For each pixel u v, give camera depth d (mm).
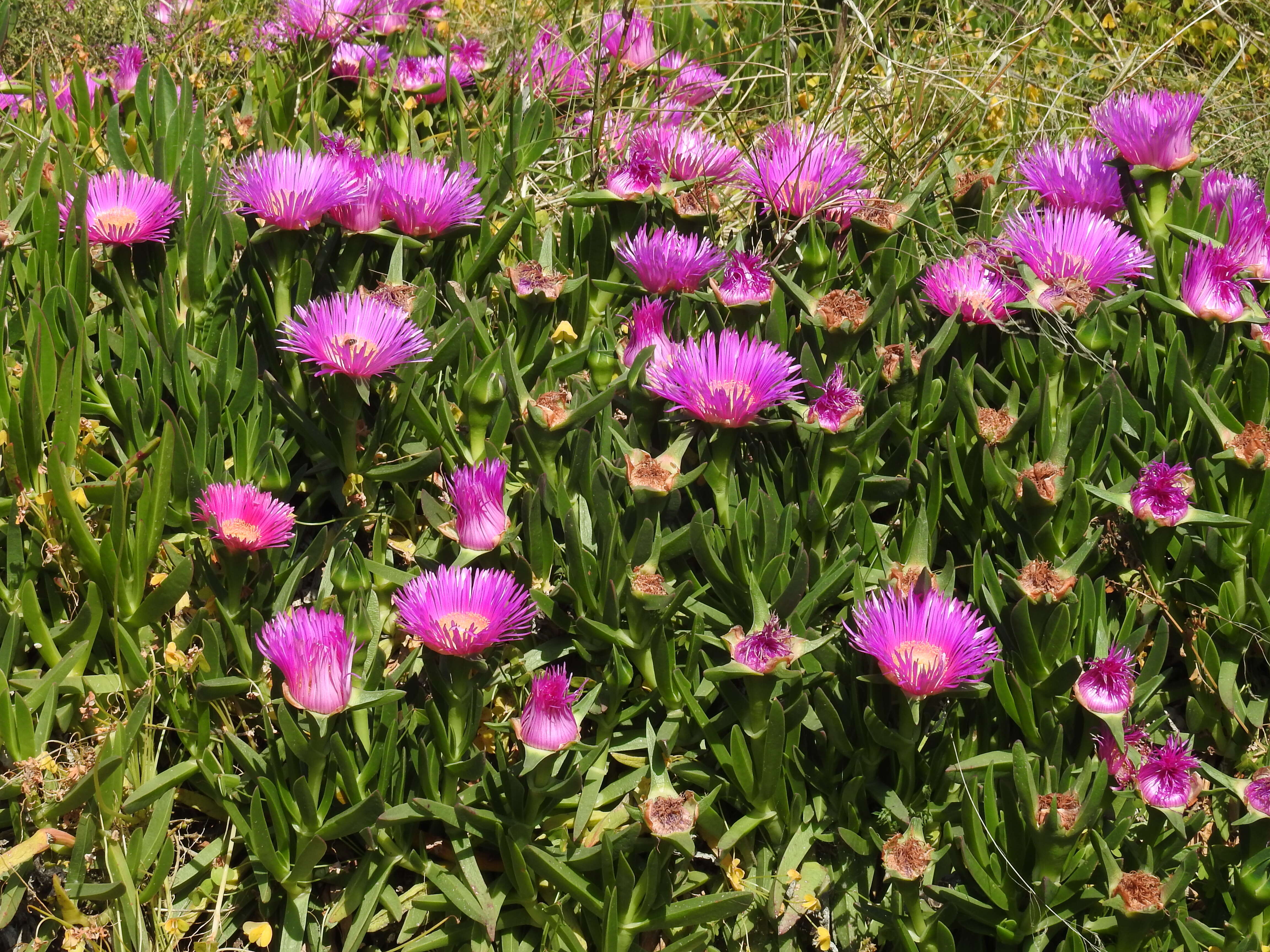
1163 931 988
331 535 1101
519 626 1030
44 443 1087
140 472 1103
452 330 1142
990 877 988
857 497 1096
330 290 1155
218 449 1082
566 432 1077
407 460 1101
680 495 1116
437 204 1155
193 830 1051
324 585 1057
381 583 1071
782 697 1027
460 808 976
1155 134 1159
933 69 1701
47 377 1078
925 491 1120
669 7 1754
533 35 1649
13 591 1049
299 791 962
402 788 1002
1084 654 1040
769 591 1042
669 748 1035
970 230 1301
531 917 1009
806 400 1107
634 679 1068
